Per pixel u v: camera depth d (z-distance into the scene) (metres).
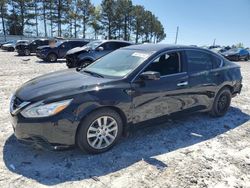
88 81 3.97
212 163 3.86
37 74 11.53
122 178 3.38
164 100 4.48
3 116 5.30
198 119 5.65
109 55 5.11
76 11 60.31
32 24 58.62
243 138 4.83
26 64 16.05
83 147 3.76
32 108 3.49
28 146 4.04
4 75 10.79
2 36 48.78
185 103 4.88
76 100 3.58
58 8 58.19
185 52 4.91
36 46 24.44
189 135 4.80
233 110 6.50
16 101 3.74
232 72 5.84
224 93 5.73
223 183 3.39
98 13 62.41
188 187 3.26
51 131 3.48
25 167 3.50
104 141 3.94
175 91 4.61
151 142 4.42
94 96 3.69
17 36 50.38
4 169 3.43
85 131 3.69
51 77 4.36
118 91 3.90
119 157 3.88
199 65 5.12
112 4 63.19
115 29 65.50
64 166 3.58
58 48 18.19
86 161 3.72
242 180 3.49
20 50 23.92
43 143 3.57
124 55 4.78
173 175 3.50
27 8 57.00
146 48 4.81
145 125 4.39
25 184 3.16
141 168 3.62
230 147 4.42
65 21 59.50
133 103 4.07
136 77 4.14
